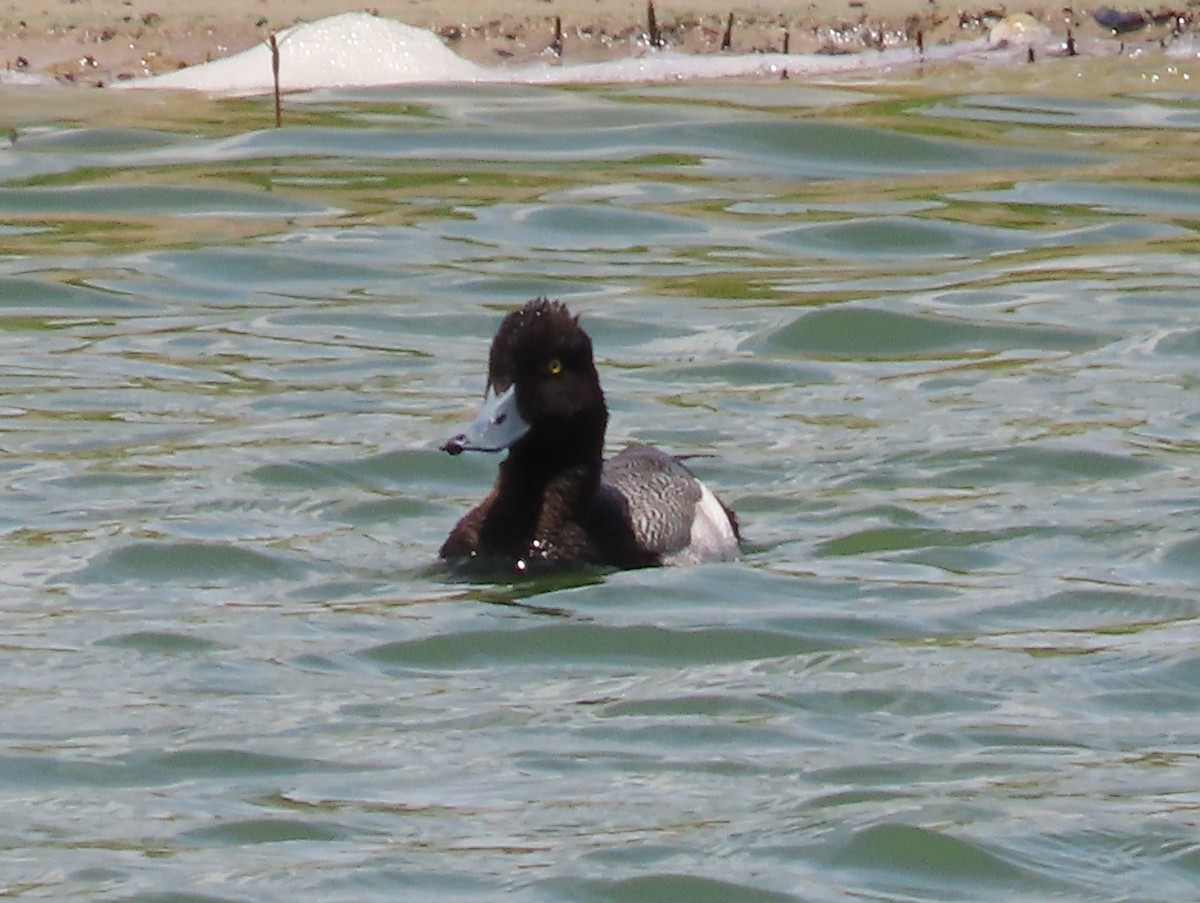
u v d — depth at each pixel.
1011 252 20.42
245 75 24.56
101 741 10.75
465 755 10.66
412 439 15.54
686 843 9.73
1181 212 21.44
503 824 9.95
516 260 20.03
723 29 25.56
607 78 24.94
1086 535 13.73
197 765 10.52
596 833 9.86
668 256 20.22
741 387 16.95
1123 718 11.14
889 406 16.41
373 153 22.64
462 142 23.06
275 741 10.79
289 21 25.19
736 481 14.85
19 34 24.70
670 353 17.73
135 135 22.94
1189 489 14.45
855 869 9.57
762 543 13.78
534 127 23.55
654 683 11.53
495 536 13.30
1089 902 9.34
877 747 10.77
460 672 11.74
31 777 10.38
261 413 16.14
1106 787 10.31
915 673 11.63
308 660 11.81
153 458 15.08
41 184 21.69
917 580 13.05
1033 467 14.98
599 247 20.47
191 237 20.53
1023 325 18.23
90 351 17.64
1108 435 15.55
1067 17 25.92
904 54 25.55
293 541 13.66
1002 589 12.90
